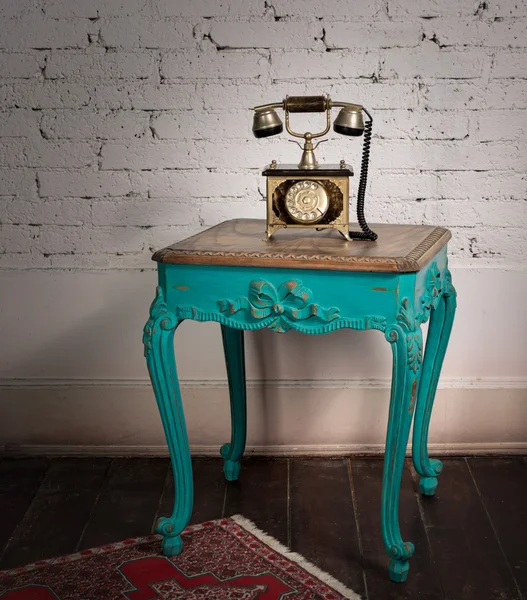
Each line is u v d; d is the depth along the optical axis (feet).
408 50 8.18
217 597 6.54
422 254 6.42
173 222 8.67
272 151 8.46
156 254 6.63
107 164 8.55
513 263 8.57
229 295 6.56
